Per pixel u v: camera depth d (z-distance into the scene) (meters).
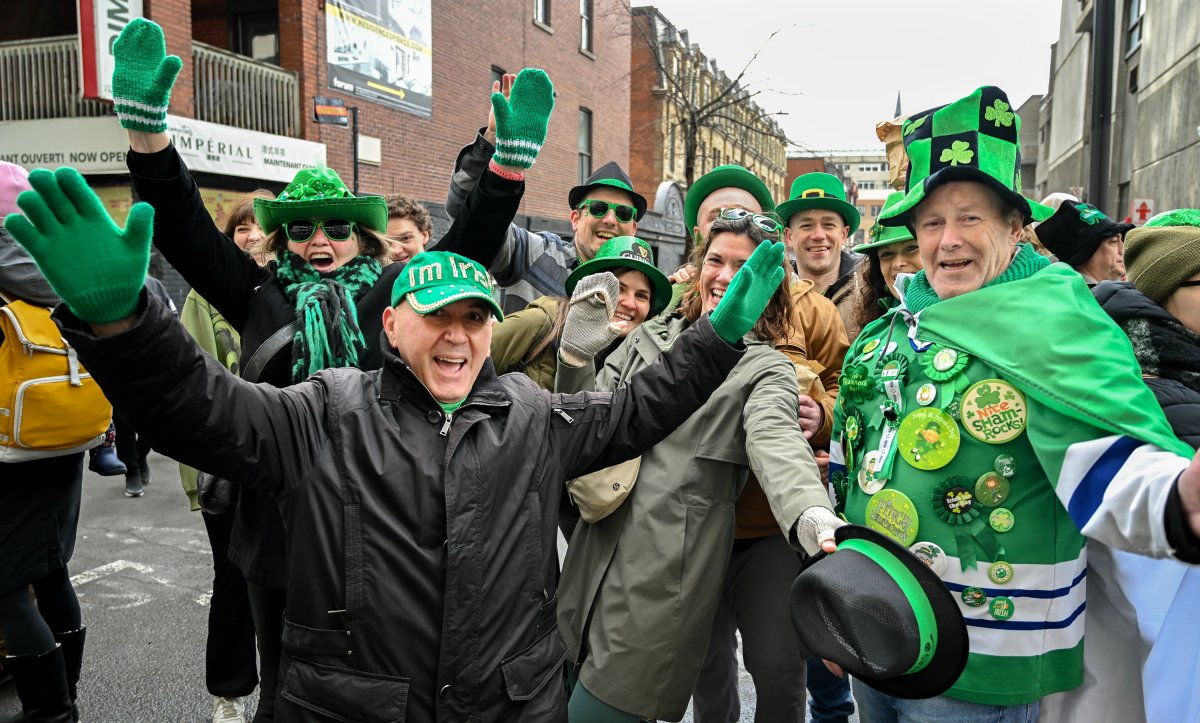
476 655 1.51
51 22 12.28
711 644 2.47
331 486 1.50
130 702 3.09
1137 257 1.99
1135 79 15.20
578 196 4.02
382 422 1.54
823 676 2.59
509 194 2.11
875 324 2.00
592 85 19.97
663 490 2.12
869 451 1.84
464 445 1.56
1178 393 1.69
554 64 18.33
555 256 3.96
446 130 15.02
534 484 1.63
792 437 1.96
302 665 1.51
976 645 1.64
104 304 1.21
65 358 2.52
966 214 1.73
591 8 19.83
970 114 1.73
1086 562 1.77
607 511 2.14
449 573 1.49
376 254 2.53
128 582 4.35
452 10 15.04
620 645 2.08
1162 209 12.98
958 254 1.75
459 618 1.49
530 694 1.57
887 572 1.48
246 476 1.46
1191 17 11.70
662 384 1.74
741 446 2.11
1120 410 1.40
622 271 2.76
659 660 2.06
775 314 2.40
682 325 2.44
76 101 10.06
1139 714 1.79
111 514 5.58
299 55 11.77
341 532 1.49
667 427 1.75
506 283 3.70
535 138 2.08
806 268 3.85
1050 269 1.70
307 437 1.51
